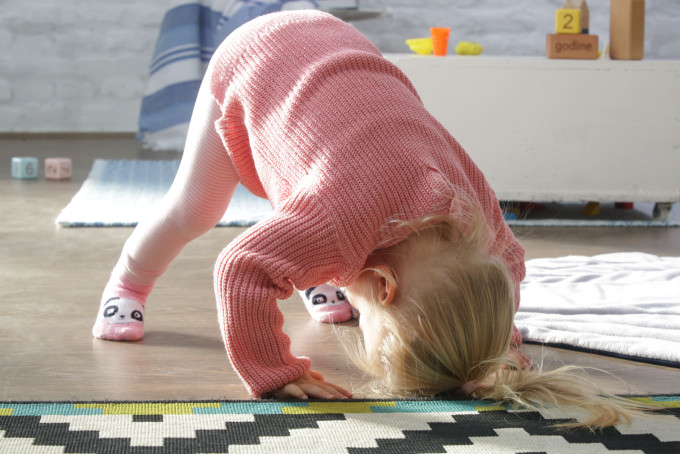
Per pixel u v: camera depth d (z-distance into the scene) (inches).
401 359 36.1
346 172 38.2
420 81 93.4
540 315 56.9
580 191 95.6
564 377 41.1
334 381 44.4
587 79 93.5
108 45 160.7
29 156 136.7
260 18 48.1
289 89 42.1
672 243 86.0
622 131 94.7
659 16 159.2
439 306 35.4
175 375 44.4
